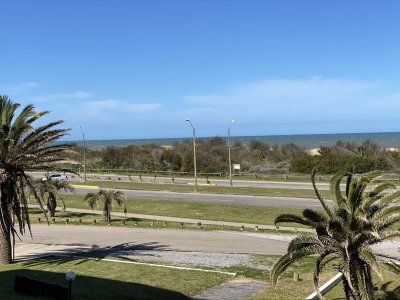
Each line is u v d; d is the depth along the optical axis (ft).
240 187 195.00
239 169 258.37
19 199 72.54
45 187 124.88
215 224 119.75
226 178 239.30
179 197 173.17
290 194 167.12
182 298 58.80
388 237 43.06
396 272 46.37
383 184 44.78
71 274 45.11
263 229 111.75
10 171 70.54
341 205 44.04
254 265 77.41
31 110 72.08
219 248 92.02
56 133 72.64
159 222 122.93
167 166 286.25
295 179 221.05
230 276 69.92
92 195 127.65
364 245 42.98
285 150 307.37
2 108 71.61
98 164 308.60
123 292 58.80
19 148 69.41
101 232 110.01
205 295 60.08
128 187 206.39
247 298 58.03
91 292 57.72
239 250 90.27
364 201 43.86
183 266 75.92
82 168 299.17
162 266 74.84
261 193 173.68
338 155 241.14
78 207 154.61
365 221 41.27
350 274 42.63
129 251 88.33
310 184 197.98
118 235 106.22
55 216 135.74
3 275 66.28
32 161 70.79
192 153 274.77
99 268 72.08
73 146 77.77
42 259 79.05
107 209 125.39
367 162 225.15
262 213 133.59
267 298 56.90
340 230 42.24
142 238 102.68
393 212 43.06
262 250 90.17
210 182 222.69
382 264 50.57
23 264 74.69
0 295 50.75
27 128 69.51
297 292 59.00
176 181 231.91
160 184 215.72
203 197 171.83
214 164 270.05
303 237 44.55
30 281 51.75
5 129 69.10
